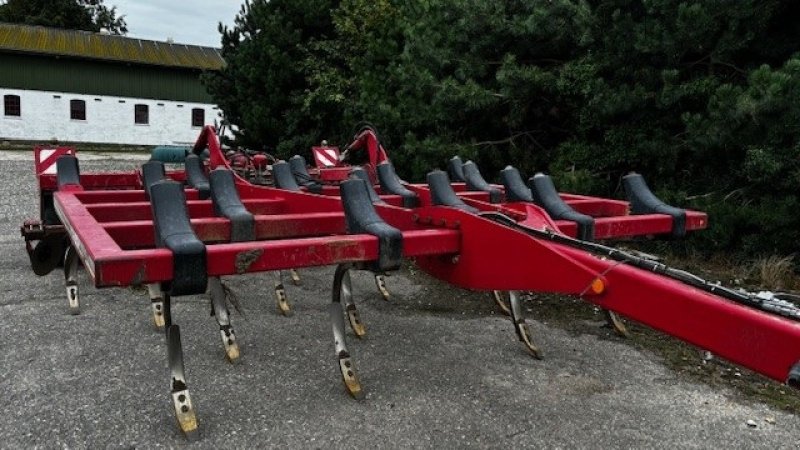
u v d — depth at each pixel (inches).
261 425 106.4
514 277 105.7
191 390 119.1
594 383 128.8
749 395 126.9
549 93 285.7
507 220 110.9
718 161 247.9
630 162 263.9
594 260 91.6
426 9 332.2
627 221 136.9
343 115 526.0
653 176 267.7
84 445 98.5
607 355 144.9
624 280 86.4
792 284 214.5
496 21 279.9
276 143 577.9
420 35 321.1
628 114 258.8
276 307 175.5
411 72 316.8
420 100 324.8
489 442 103.4
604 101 246.4
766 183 229.5
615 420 113.0
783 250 227.8
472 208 129.1
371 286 200.1
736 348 70.7
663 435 108.6
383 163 184.1
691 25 217.8
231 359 133.2
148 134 1321.4
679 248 253.0
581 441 105.0
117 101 1288.1
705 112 241.1
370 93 397.1
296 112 554.9
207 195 182.1
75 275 167.6
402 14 451.5
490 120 318.0
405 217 133.3
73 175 177.9
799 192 224.8
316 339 149.9
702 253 246.8
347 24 550.9
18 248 245.0
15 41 1231.5
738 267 234.8
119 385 120.3
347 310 154.4
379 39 463.8
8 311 164.7
